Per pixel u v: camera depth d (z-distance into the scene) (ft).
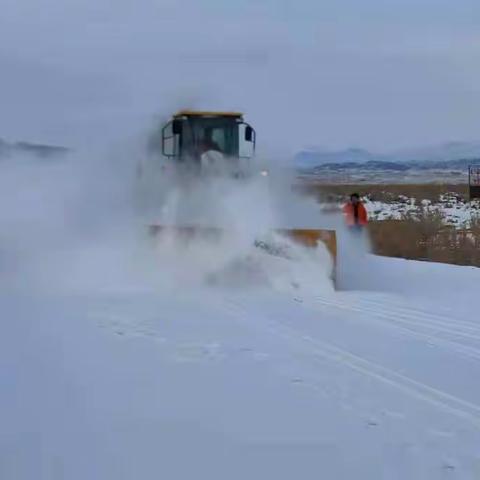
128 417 19.16
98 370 23.67
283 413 19.66
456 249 71.00
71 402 20.31
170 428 18.39
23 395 20.83
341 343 28.71
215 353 26.40
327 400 20.86
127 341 28.22
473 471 15.88
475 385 22.68
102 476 15.51
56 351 26.30
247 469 15.94
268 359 25.61
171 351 26.58
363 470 15.92
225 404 20.36
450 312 36.96
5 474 15.53
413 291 45.39
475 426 18.81
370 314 35.96
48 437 17.65
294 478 15.49
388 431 18.35
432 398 21.22
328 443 17.49
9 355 25.55
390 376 23.62
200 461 16.35
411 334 30.83
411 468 16.02
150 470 15.84
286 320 33.73
